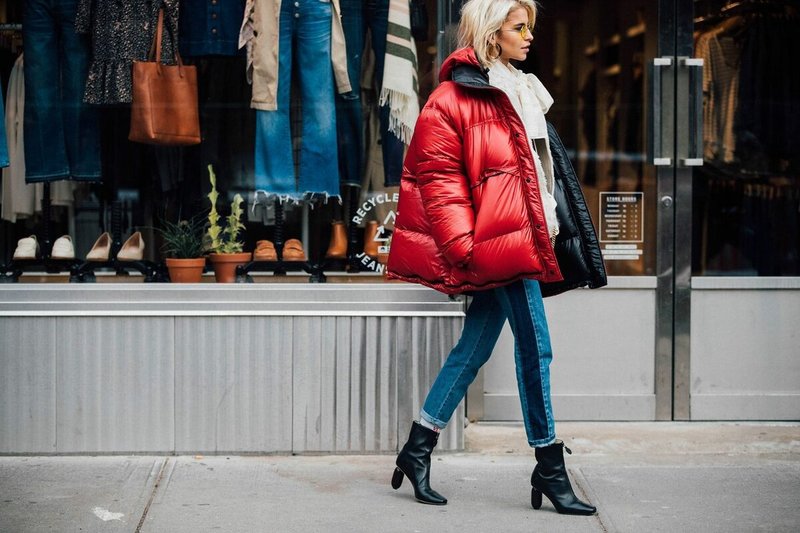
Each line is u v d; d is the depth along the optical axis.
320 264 5.40
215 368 4.91
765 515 4.17
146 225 5.39
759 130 5.78
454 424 5.03
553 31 5.74
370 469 4.77
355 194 5.41
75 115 5.37
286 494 4.41
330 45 5.37
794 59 5.78
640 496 4.42
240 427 4.93
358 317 4.91
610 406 5.71
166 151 5.39
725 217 5.75
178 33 5.39
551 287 4.37
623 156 5.76
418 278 4.14
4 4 5.37
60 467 4.76
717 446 5.25
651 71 5.75
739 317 5.74
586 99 5.75
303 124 5.39
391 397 4.93
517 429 5.52
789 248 5.79
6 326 4.88
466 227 3.93
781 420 5.75
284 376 4.92
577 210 4.29
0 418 4.89
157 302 4.92
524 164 3.94
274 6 5.36
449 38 5.39
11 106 5.37
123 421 4.91
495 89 3.92
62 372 4.89
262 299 4.99
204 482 4.57
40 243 5.37
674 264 5.71
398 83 5.36
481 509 4.23
